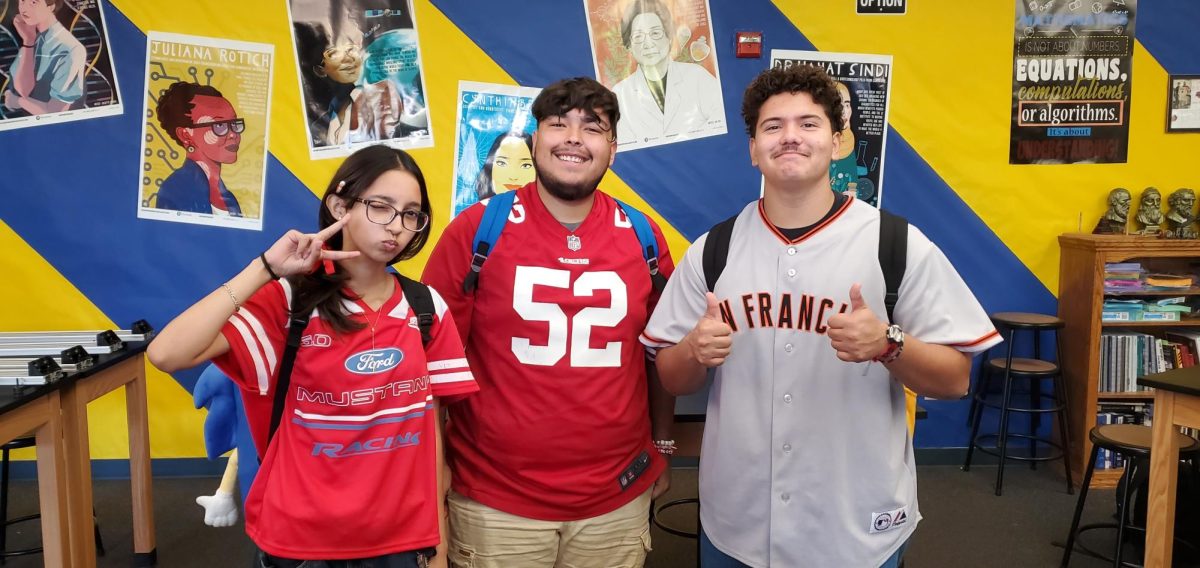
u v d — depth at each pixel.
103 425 3.75
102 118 3.60
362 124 3.68
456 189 3.74
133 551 3.01
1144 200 3.83
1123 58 3.84
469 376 1.58
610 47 3.72
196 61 3.60
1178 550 3.03
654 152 3.79
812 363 1.52
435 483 1.54
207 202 3.67
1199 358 3.76
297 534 1.40
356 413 1.42
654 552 3.10
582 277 1.75
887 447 1.53
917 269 1.49
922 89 3.81
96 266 3.67
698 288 1.66
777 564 1.55
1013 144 3.86
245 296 1.34
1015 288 3.96
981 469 3.97
